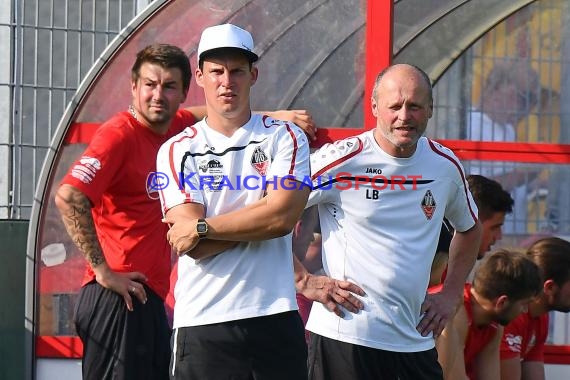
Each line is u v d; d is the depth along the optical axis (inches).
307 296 523.5
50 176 678.5
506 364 637.3
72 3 810.8
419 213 522.9
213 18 686.5
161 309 603.5
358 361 519.8
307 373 494.6
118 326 585.9
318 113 690.2
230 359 474.3
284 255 488.1
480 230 561.0
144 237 596.4
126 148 588.1
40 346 679.7
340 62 689.6
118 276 580.7
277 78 690.8
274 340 476.4
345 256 523.5
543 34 701.9
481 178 639.1
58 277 681.6
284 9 687.7
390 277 517.3
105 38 816.9
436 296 548.4
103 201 597.0
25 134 794.8
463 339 579.8
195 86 689.0
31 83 799.1
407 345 526.9
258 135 488.1
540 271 592.1
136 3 823.7
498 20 699.4
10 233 725.9
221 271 474.6
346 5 687.7
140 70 597.9
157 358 598.9
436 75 700.7
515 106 703.7
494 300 579.5
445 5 697.0
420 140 530.3
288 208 472.1
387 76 507.8
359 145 522.3
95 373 593.3
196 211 477.4
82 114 680.4
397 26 697.6
